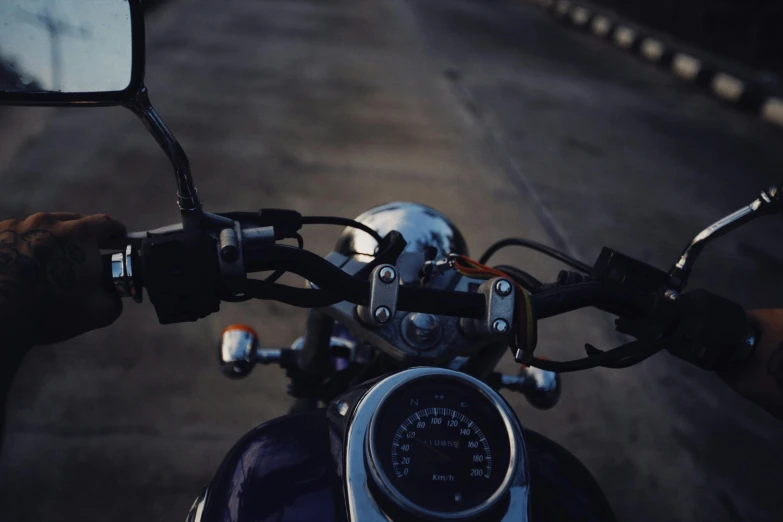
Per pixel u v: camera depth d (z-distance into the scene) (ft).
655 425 10.93
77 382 9.70
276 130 20.33
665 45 47.42
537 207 18.63
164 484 8.36
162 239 3.15
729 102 38.47
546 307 3.54
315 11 41.52
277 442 3.59
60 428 8.93
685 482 9.87
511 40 45.75
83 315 3.20
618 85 38.42
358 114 23.25
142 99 3.18
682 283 3.96
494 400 3.19
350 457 3.00
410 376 3.18
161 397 9.66
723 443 10.82
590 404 11.13
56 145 16.46
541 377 5.93
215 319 11.37
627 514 9.18
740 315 3.72
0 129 16.90
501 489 2.93
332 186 17.34
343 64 29.55
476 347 3.82
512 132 24.89
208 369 10.31
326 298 3.36
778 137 33.12
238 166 17.43
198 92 22.49
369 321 3.74
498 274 3.64
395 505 2.85
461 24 48.29
